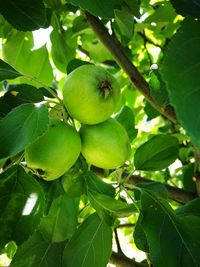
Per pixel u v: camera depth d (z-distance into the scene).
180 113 0.17
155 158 0.32
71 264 0.29
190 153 0.52
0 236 0.24
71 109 0.25
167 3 0.43
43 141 0.24
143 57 0.63
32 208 0.24
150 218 0.26
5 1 0.30
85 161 0.28
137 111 0.62
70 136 0.25
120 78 0.57
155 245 0.26
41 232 0.30
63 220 0.30
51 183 0.30
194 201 0.33
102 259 0.29
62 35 0.48
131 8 0.30
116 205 0.26
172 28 0.51
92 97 0.25
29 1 0.30
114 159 0.26
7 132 0.22
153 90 0.30
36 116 0.22
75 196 0.27
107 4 0.25
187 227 0.27
